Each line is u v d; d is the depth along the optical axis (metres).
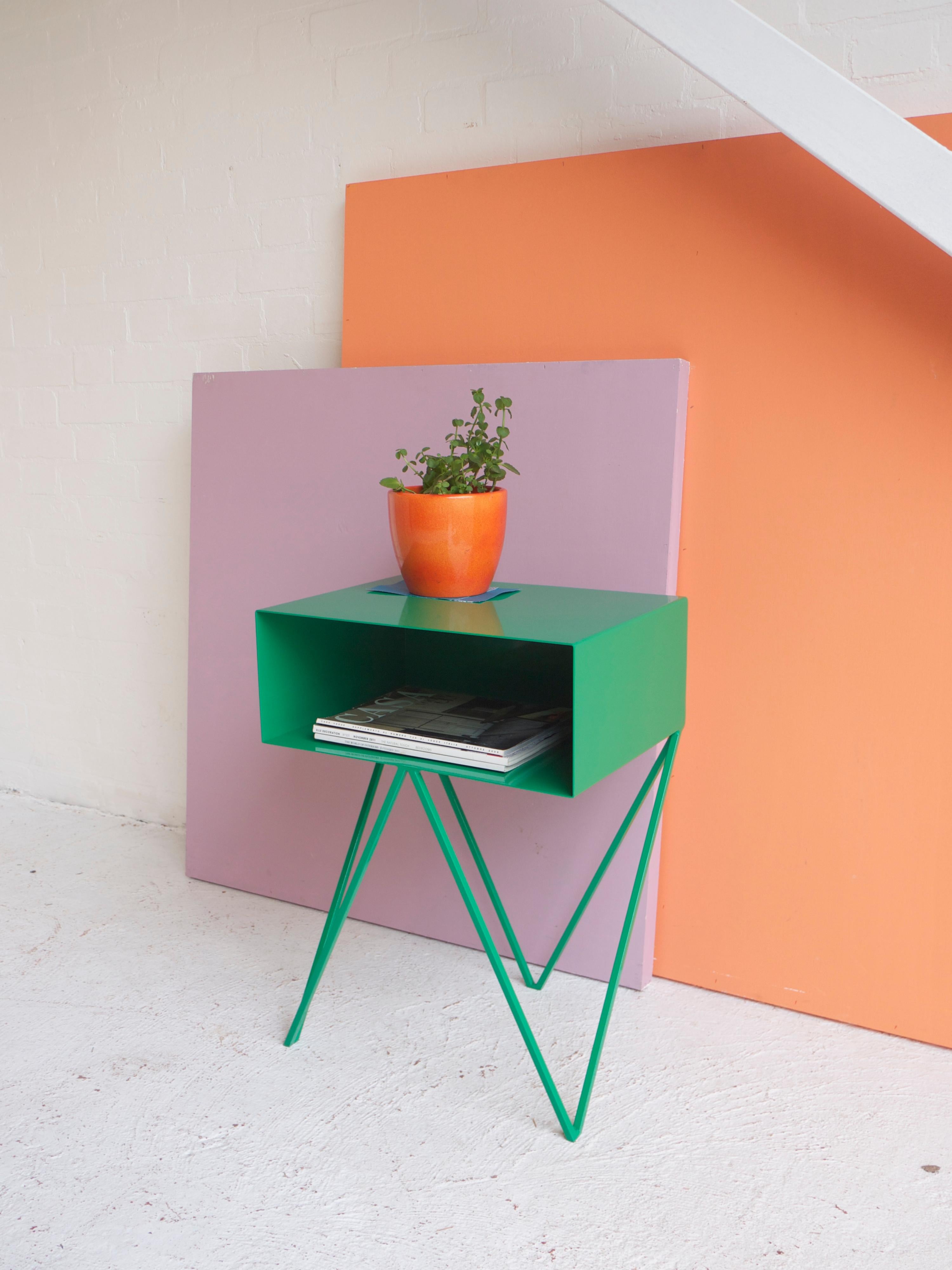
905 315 1.94
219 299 2.85
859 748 2.07
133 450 3.07
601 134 2.28
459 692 2.25
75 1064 1.97
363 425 2.41
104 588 3.20
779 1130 1.79
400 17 2.48
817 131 1.79
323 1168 1.69
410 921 2.51
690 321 2.13
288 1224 1.56
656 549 2.12
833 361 2.01
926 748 2.01
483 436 1.92
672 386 2.06
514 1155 1.72
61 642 3.32
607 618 1.69
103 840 3.10
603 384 2.12
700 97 2.16
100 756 3.31
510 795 2.34
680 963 2.30
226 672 2.70
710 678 2.19
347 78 2.57
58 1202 1.60
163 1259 1.49
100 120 2.96
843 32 2.01
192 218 2.86
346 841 2.58
